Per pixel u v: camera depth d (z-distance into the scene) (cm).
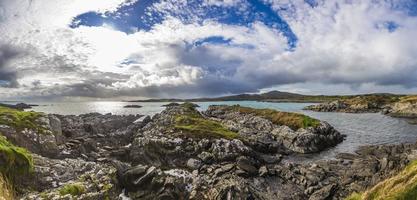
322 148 6175
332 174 4181
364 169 4172
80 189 3291
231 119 9862
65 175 3784
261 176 4141
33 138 4847
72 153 5153
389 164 4084
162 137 5394
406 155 4462
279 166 4566
